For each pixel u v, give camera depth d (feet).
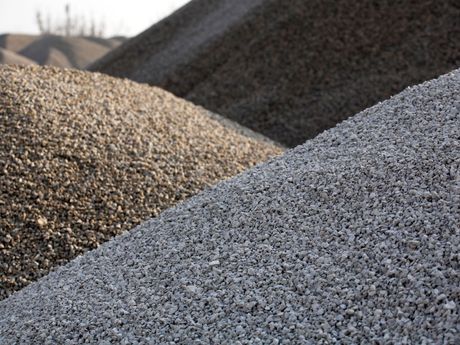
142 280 5.04
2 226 6.98
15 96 9.04
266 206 5.48
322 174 5.61
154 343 4.23
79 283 5.38
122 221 7.27
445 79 6.63
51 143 8.20
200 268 4.93
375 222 4.77
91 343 4.41
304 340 3.92
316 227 4.96
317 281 4.38
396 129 5.99
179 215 6.06
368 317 3.99
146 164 8.29
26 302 5.46
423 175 5.07
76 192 7.55
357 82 14.12
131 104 10.41
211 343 4.09
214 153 9.30
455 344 3.62
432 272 4.11
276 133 13.42
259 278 4.59
